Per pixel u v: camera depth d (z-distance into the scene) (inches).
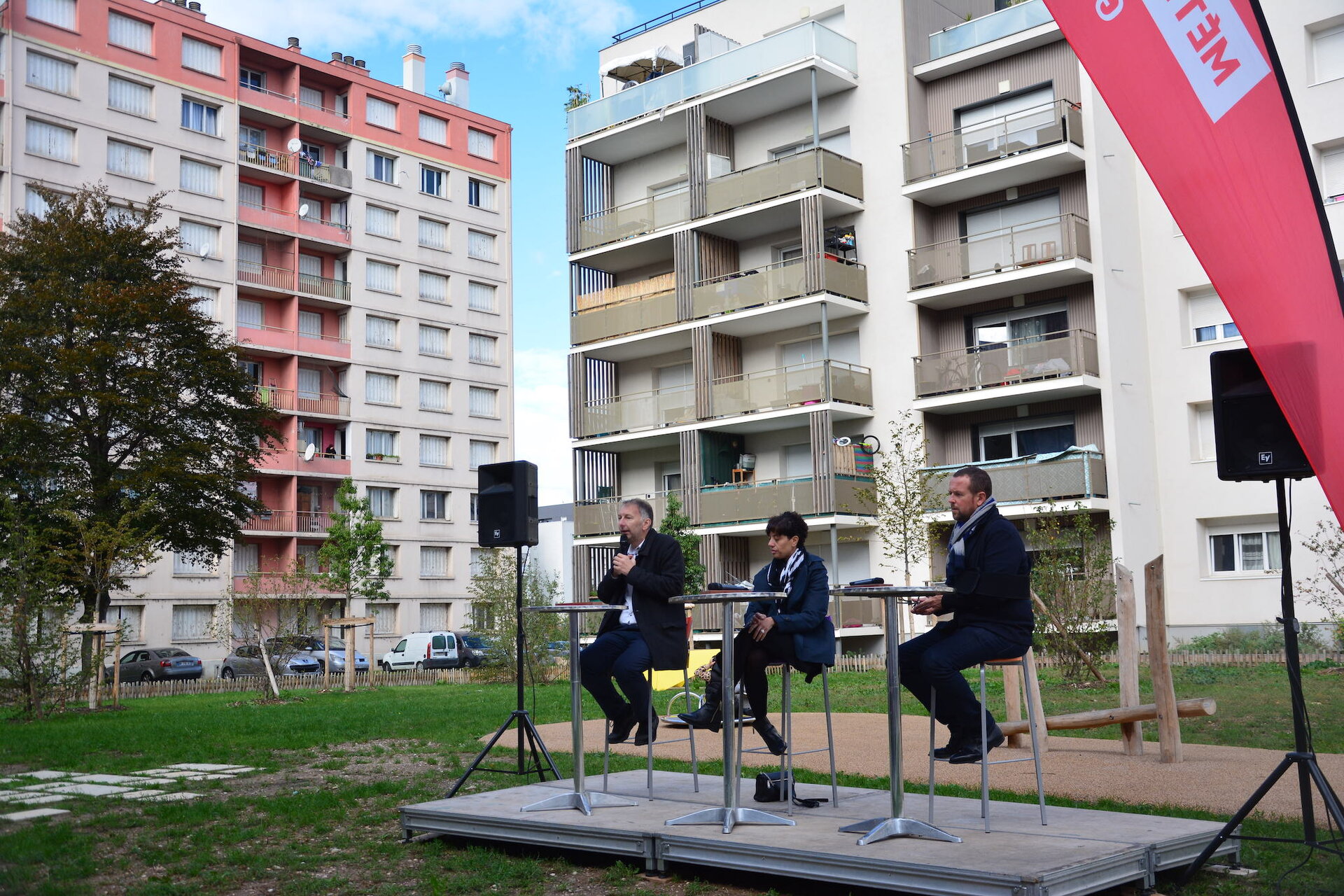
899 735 235.5
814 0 1270.9
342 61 2228.1
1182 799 315.0
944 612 258.2
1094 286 1042.7
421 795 358.9
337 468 2046.0
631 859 259.9
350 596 1808.6
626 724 317.4
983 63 1144.2
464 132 2338.8
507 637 1041.5
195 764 455.5
